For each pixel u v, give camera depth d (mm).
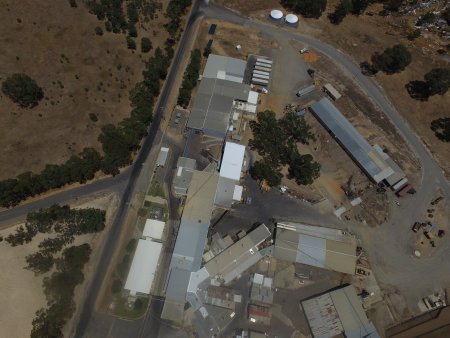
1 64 121312
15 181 98375
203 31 139500
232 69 126500
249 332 89250
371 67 133750
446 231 104375
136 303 91500
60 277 90938
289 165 112500
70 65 124625
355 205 107000
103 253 98250
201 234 97938
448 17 146000
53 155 109312
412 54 138000
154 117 119000
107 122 116312
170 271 94188
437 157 116938
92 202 104562
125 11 139000
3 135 110812
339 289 93312
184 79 123000
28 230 96062
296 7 145375
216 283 95188
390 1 147000
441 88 121438
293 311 93062
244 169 111062
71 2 135250
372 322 92938
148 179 108812
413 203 108125
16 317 88750
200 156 113062
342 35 141500
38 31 129750
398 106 126125
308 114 122312
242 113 120125
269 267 97875
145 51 130625
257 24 142750
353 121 122250
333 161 114000
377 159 111125
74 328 89500
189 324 90625
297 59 134625
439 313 93938
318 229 103000
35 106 116188
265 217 104625
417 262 100062
